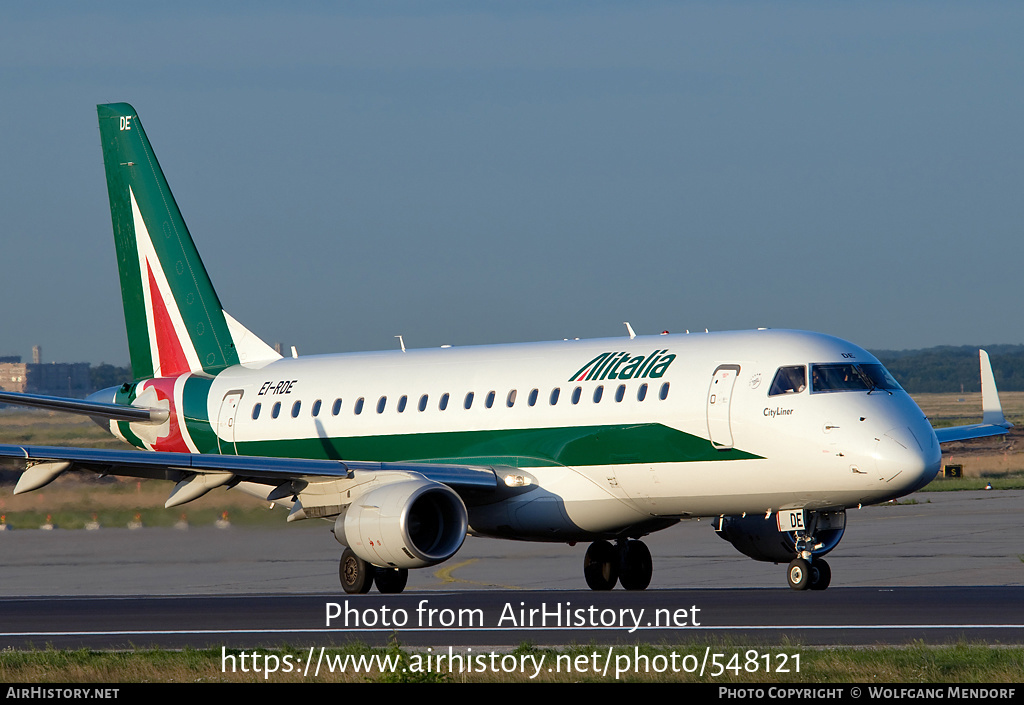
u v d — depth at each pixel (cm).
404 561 6938
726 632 5028
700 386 7088
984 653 4294
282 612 6066
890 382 7019
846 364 6925
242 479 7512
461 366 8156
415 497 6925
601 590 7769
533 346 8031
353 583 7412
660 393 7206
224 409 9100
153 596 7431
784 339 7069
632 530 7575
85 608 6444
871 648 4472
